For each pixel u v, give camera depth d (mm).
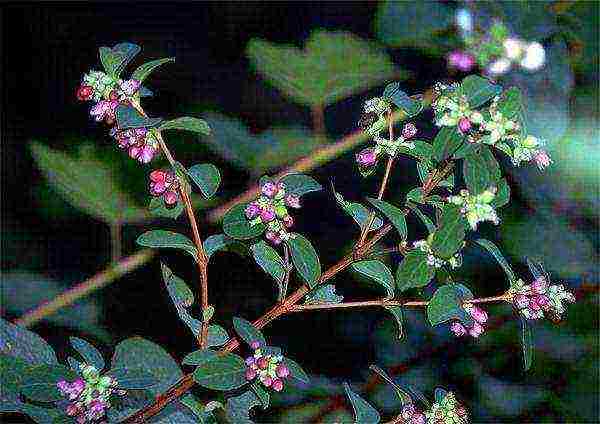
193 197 847
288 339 1044
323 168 1163
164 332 1044
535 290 562
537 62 741
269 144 875
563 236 961
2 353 606
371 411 577
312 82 854
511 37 760
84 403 548
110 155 851
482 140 532
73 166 818
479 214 522
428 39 817
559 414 961
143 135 565
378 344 1001
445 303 547
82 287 788
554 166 904
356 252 564
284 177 562
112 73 569
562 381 977
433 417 585
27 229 1175
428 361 969
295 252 554
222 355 539
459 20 771
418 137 1009
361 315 1056
